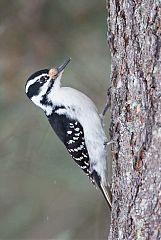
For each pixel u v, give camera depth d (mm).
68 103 11242
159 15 9203
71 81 14359
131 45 9531
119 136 9789
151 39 9273
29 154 14242
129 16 9547
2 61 14281
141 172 9367
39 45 14273
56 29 14297
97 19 14242
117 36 9789
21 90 14297
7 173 15281
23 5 14195
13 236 15406
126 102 9625
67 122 11234
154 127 9227
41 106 11500
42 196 15570
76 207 15508
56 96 11359
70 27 14305
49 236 15273
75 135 11219
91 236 15266
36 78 11438
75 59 14352
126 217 9586
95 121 11070
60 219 15508
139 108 9422
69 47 14336
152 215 9250
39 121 14219
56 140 14242
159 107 9188
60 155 14359
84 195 15438
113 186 9945
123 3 9633
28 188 15570
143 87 9383
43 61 14273
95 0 14219
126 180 9609
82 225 15383
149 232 9289
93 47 14328
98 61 14352
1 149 14219
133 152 9492
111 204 10203
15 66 14266
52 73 11383
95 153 11125
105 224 15336
